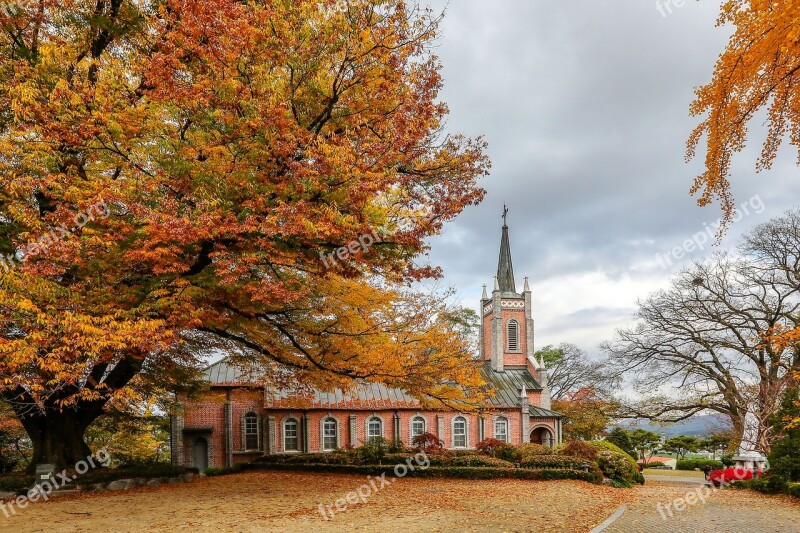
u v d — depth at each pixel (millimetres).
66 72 12273
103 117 10852
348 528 11383
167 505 14297
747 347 29406
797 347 23016
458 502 15305
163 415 32844
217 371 34500
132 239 12062
